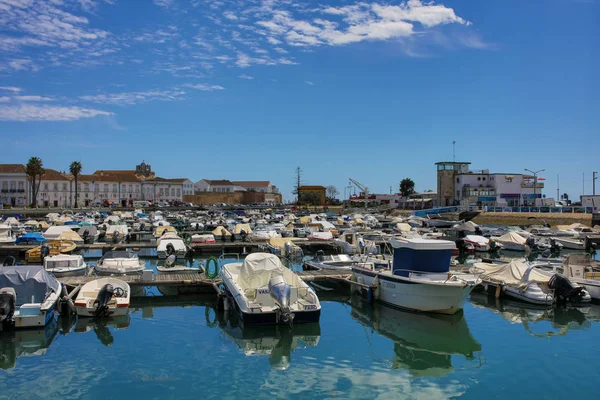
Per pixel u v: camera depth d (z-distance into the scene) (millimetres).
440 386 15734
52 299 21312
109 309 21828
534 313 24406
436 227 68375
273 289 21000
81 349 18641
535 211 87125
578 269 27547
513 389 15469
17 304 21109
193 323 22250
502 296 27422
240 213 107562
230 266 27250
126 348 18797
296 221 79375
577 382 15953
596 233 56156
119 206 141875
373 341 20094
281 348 19125
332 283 31250
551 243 48719
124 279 27078
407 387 15617
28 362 17281
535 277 27188
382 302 25734
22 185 122938
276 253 42906
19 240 45375
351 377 16438
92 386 15422
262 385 15625
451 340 20281
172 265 32812
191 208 137500
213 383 15781
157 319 22859
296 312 20859
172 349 18766
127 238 54250
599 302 25969
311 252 49469
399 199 149500
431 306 23203
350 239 47656
